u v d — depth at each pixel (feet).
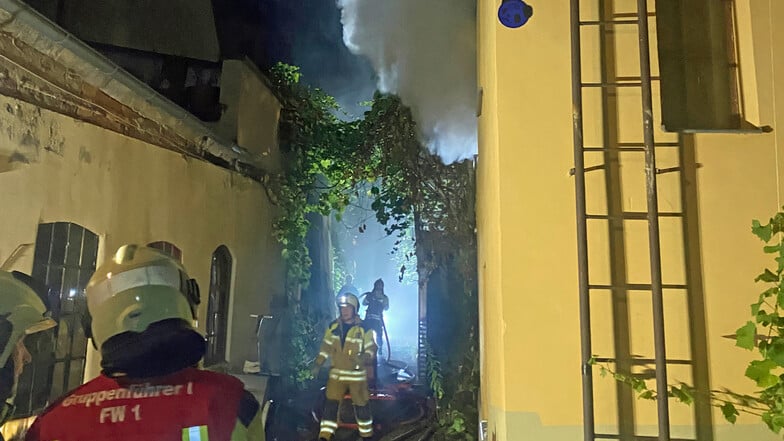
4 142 11.46
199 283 20.04
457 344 23.22
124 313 7.48
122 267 7.74
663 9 10.86
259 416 8.12
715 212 9.77
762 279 8.85
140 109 16.28
